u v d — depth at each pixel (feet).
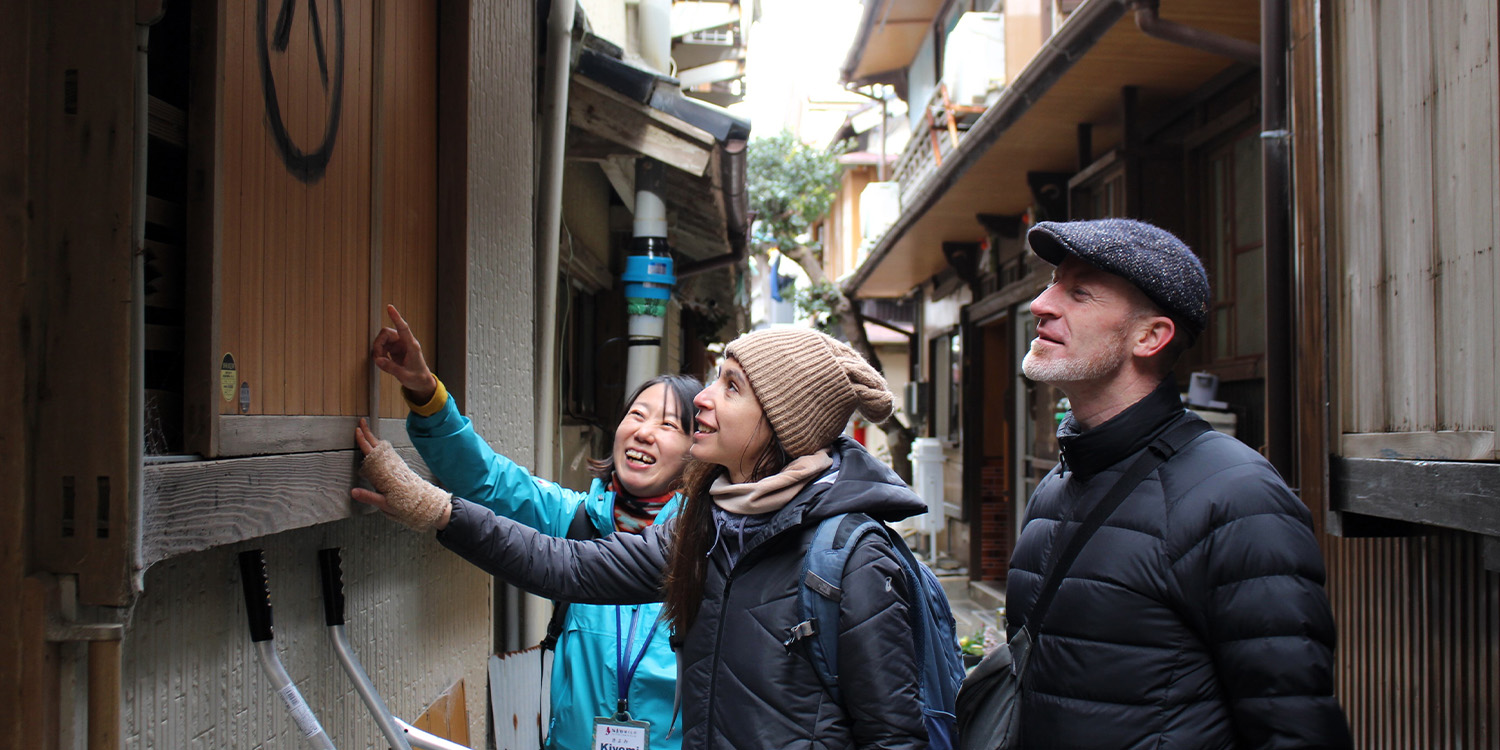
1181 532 4.83
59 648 3.79
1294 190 11.05
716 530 5.97
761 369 5.84
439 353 7.38
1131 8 15.39
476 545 5.99
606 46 12.46
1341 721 4.45
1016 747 5.24
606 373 20.20
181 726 4.73
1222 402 18.07
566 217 15.42
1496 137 7.14
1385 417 8.96
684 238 21.59
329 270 5.54
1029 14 33.50
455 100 7.41
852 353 6.23
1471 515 7.38
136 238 3.77
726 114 12.97
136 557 3.77
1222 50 15.12
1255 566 4.62
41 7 3.81
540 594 6.22
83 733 3.85
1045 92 19.56
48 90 3.80
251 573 5.12
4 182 3.76
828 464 5.97
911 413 48.03
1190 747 4.71
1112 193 20.93
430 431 6.73
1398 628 9.93
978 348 36.35
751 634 5.64
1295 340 11.76
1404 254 8.59
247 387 4.64
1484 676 8.55
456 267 7.38
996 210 30.07
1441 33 7.97
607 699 7.39
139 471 3.78
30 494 3.78
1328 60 10.03
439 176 7.41
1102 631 4.94
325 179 5.49
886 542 5.70
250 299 4.67
